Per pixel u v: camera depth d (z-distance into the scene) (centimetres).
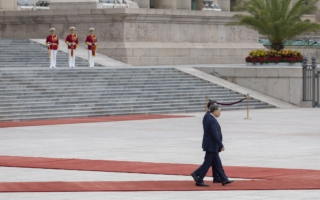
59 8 16625
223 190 4862
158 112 11612
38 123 9775
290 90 13112
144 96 11919
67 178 5378
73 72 11950
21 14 16412
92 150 7025
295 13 14650
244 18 14850
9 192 4794
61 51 14750
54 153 6800
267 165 6034
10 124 9619
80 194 4722
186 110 11900
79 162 6191
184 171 5681
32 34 16500
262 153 6825
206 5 18038
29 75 11381
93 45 13850
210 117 5006
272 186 5000
